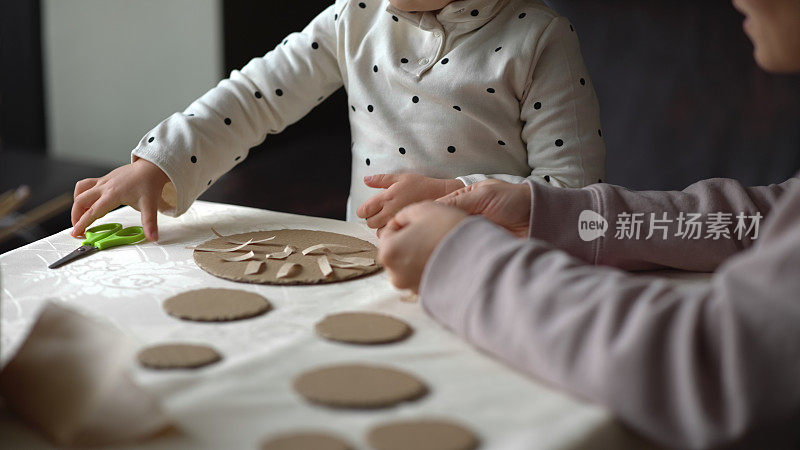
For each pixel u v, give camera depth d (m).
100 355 0.49
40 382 0.49
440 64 1.04
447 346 0.60
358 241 0.86
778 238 0.50
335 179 2.52
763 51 0.61
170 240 0.86
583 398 0.52
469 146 1.05
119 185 0.90
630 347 0.50
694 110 1.98
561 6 2.10
